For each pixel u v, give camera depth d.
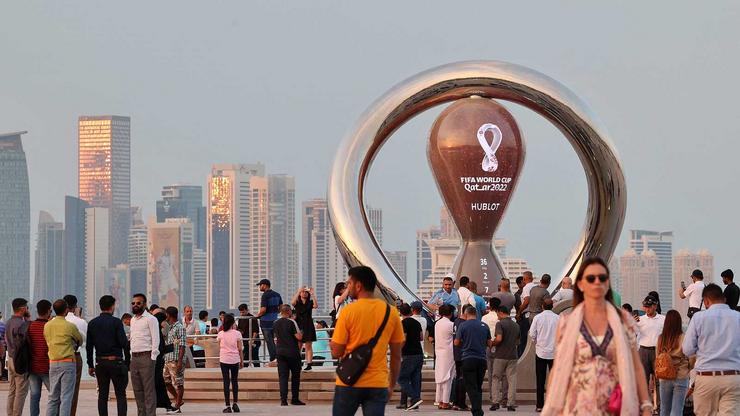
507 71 32.16
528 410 26.08
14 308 24.97
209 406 28.36
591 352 11.95
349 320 14.55
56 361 22.12
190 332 35.00
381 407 14.54
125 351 23.36
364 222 31.66
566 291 28.81
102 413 22.91
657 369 20.50
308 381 29.38
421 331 26.27
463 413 25.64
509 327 25.78
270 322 32.88
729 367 17.34
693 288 29.06
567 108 31.73
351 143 32.00
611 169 31.77
